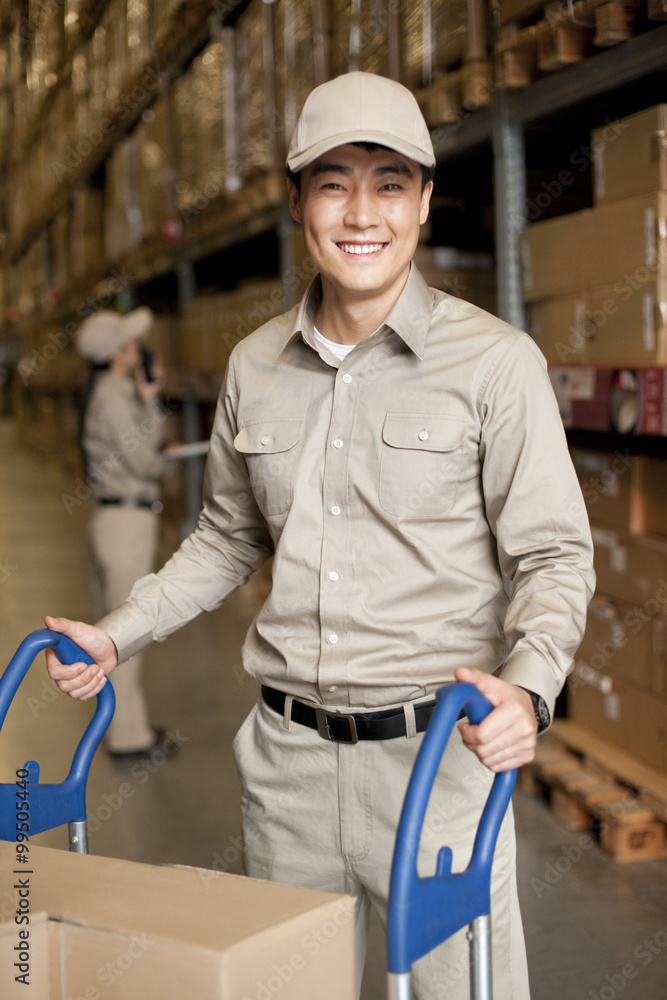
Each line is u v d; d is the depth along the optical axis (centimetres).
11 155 1325
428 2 313
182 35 525
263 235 630
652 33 228
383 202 131
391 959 91
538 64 270
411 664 136
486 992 106
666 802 259
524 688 111
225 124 482
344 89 129
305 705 143
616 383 251
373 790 138
